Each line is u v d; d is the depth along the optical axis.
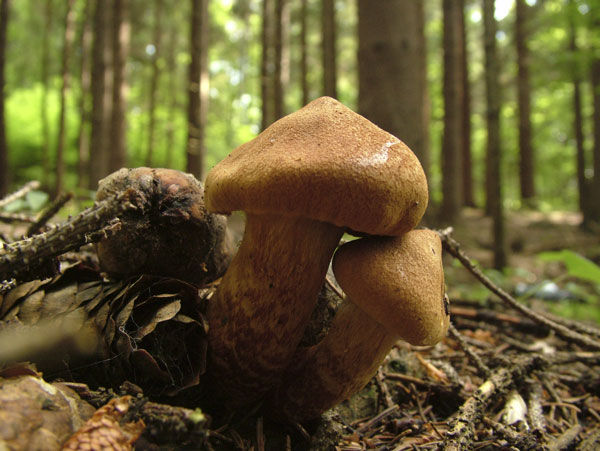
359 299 0.10
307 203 0.09
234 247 0.15
